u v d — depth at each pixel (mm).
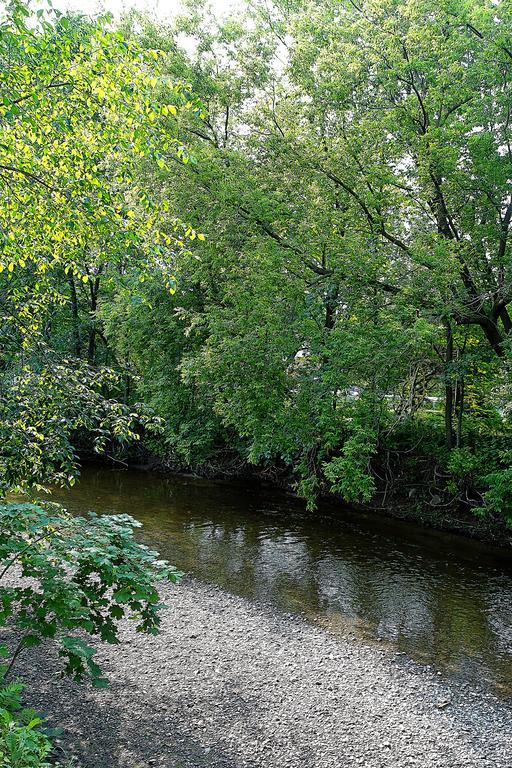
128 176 6430
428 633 9883
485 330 15234
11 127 5734
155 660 8219
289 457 18641
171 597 10961
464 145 14047
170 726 6555
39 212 6270
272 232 15766
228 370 15242
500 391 13773
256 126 16406
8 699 4371
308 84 14695
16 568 10969
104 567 5656
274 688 7742
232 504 18719
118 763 5742
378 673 8414
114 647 8477
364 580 12281
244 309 15344
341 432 14883
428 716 7328
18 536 5664
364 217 15375
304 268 15875
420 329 12211
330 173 14953
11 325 7012
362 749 6492
